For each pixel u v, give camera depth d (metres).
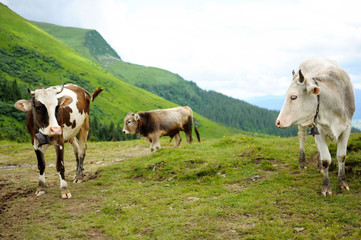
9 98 110.75
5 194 8.85
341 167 6.68
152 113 13.94
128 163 11.11
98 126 122.19
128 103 190.88
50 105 7.54
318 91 5.85
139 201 7.39
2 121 94.31
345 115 6.55
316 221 5.43
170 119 14.31
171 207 6.86
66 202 7.73
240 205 6.41
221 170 8.90
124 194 8.08
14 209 7.50
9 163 15.29
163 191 8.01
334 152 8.40
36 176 11.20
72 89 9.98
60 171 8.22
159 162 9.95
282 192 6.86
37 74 163.12
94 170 11.39
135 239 5.48
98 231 5.98
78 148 10.34
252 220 5.74
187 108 15.61
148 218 6.34
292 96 6.34
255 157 9.34
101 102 172.12
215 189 7.65
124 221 6.32
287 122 6.35
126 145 20.27
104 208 7.03
